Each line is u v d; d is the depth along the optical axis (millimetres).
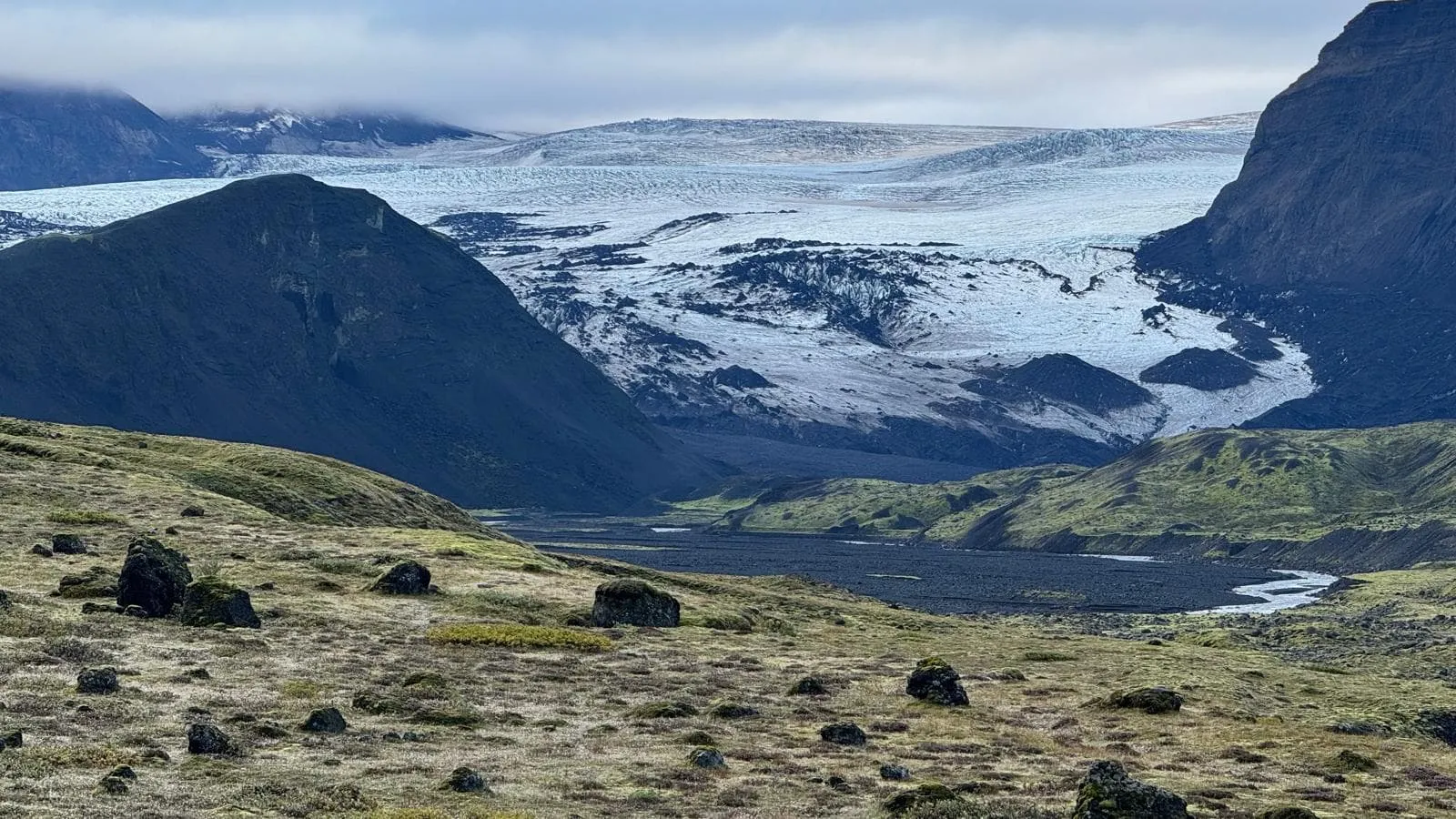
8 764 44594
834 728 61625
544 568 127188
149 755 47594
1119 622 190375
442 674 71688
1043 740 65250
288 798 43031
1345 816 51094
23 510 125500
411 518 189000
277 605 91375
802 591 171625
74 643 68125
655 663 82188
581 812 45000
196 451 197125
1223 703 79188
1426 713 79562
